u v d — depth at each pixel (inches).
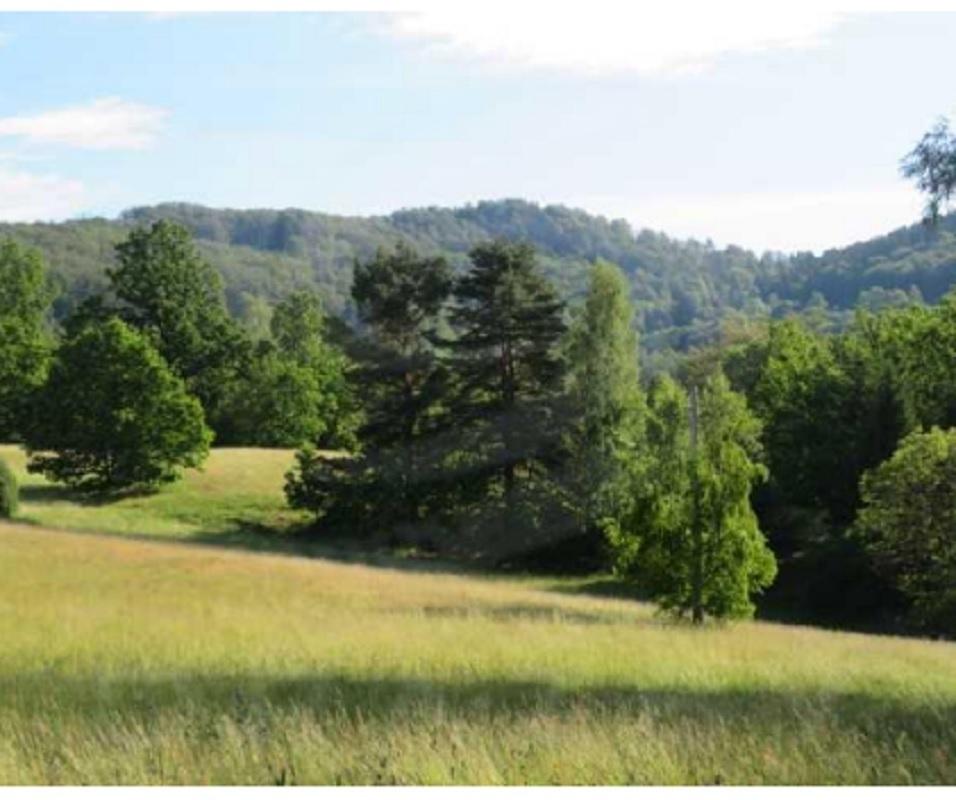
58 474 2615.7
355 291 2561.5
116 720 388.8
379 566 2105.1
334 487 2391.7
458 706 482.0
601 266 2426.2
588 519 2246.6
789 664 709.9
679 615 1117.7
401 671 621.9
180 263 3442.4
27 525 2000.5
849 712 474.6
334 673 608.7
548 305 2423.7
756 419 2300.7
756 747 332.2
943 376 2287.2
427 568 2130.9
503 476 2407.7
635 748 316.5
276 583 1344.7
